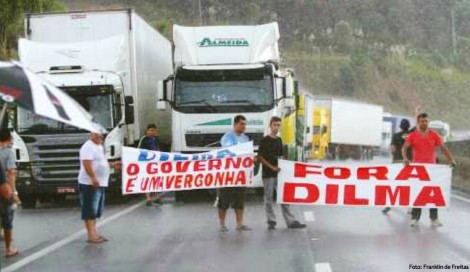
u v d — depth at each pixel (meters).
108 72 18.64
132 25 19.92
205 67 18.77
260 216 15.48
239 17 115.94
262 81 18.66
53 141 17.88
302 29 115.44
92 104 18.22
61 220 15.63
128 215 16.14
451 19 110.69
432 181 13.73
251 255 10.54
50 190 17.94
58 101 7.44
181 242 11.95
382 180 13.84
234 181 13.40
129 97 18.73
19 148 17.86
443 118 100.75
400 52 109.56
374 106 63.78
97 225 14.41
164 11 109.00
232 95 18.66
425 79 104.69
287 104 19.80
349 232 12.88
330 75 103.56
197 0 111.81
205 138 18.66
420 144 13.77
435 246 11.26
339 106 57.62
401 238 12.12
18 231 13.88
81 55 18.91
